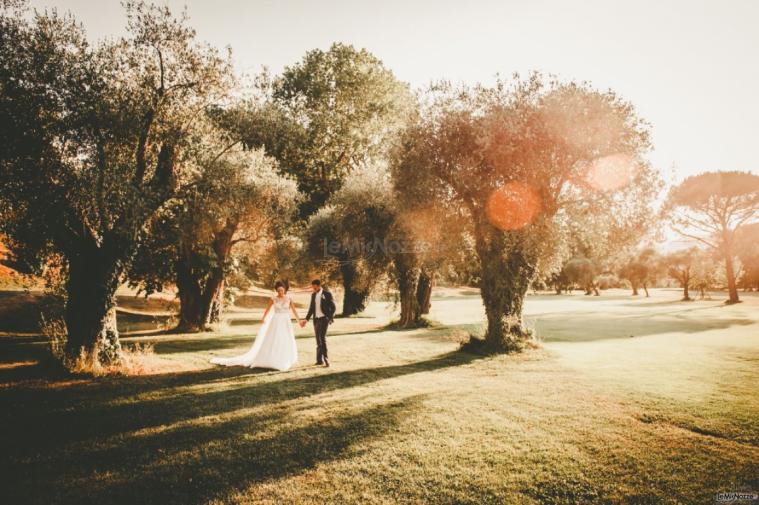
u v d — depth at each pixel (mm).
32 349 12992
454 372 9766
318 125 28344
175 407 7035
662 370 9688
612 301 47344
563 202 12328
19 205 8695
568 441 5559
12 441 5605
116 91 9500
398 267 21031
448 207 13305
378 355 12211
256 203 16125
